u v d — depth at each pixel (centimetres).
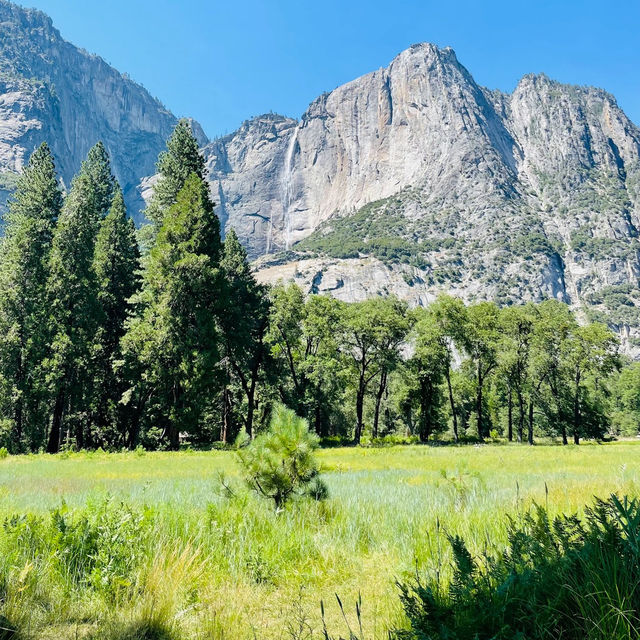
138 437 4253
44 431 3862
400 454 2984
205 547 524
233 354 4294
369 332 5053
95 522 497
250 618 365
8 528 479
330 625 341
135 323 3597
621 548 274
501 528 542
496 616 244
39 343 3488
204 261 3500
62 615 356
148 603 364
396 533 604
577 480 1205
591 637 219
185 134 4456
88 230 3903
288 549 546
